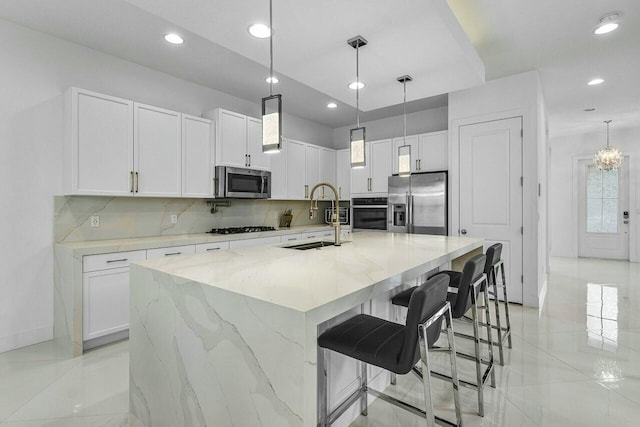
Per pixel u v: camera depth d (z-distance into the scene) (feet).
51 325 9.55
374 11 6.57
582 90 14.49
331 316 3.80
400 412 6.25
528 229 12.51
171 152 11.47
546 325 10.71
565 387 7.09
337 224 8.96
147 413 5.64
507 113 12.87
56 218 9.66
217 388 4.40
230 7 6.43
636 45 10.44
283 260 6.44
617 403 6.52
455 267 11.75
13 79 8.95
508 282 13.03
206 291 4.54
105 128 9.86
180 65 11.55
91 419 6.11
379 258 6.68
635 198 21.91
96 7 8.24
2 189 8.80
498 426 5.84
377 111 17.37
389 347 4.37
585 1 8.21
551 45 10.40
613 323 10.86
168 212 12.42
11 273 8.95
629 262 21.95
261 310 3.83
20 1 7.98
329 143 20.47
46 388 7.09
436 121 16.85
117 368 7.95
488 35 9.80
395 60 8.67
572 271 19.26
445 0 7.20
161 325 5.35
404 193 15.51
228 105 14.43
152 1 6.24
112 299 9.23
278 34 7.42
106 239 10.71
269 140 6.49
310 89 13.94
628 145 21.99
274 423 3.71
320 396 5.14
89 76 10.31
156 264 5.91
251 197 13.92
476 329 6.40
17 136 9.02
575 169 23.85
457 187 14.06
